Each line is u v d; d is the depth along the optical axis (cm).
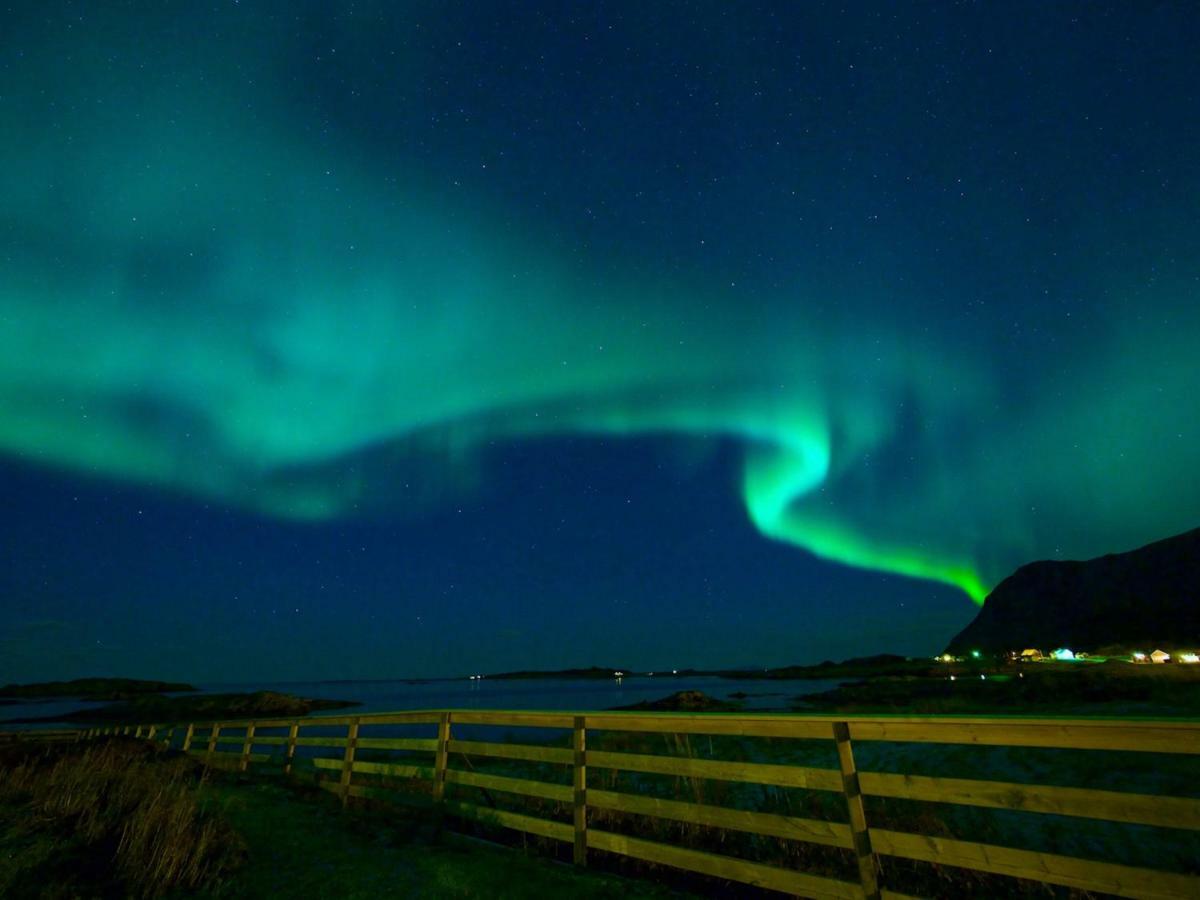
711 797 717
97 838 568
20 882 474
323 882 509
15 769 820
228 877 521
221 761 1310
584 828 549
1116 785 657
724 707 3045
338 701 6166
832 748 1047
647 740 1135
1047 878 334
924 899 372
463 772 688
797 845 542
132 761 988
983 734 362
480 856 574
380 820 718
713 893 479
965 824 576
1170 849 480
